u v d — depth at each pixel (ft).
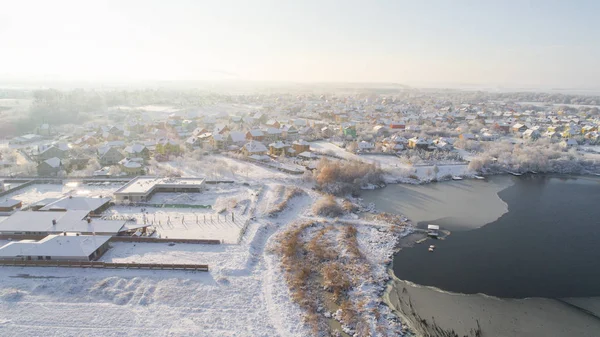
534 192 341.82
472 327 156.25
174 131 585.63
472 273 198.90
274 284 179.93
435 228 250.16
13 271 183.93
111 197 290.15
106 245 209.77
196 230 235.81
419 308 168.04
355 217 271.28
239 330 147.33
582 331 155.53
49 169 347.77
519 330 155.33
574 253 222.69
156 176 340.39
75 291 168.04
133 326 147.23
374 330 150.82
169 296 166.61
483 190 346.13
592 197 327.88
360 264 200.64
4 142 529.86
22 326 144.97
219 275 184.03
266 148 460.14
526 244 233.76
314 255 208.33
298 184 338.13
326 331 149.48
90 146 457.27
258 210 271.69
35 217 231.71
